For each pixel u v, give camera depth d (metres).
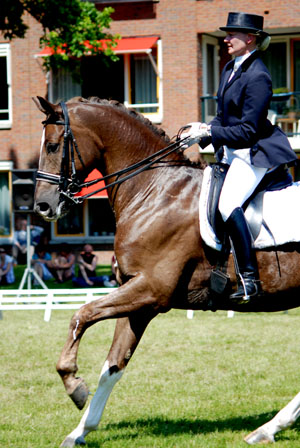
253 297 9.32
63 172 9.57
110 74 40.16
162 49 38.59
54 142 9.55
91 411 9.52
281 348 15.98
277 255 9.28
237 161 9.34
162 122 38.97
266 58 39.38
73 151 9.57
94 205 40.56
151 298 9.35
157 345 16.48
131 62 39.88
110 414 11.13
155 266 9.35
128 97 39.97
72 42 30.05
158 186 9.63
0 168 40.84
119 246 9.53
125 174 9.73
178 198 9.52
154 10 38.44
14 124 40.69
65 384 9.08
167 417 10.89
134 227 9.47
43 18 30.25
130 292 9.28
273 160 9.23
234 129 9.19
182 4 38.12
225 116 9.45
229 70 9.53
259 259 9.30
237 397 12.02
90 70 40.34
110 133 9.71
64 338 17.75
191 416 10.95
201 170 9.87
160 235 9.35
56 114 9.60
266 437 9.49
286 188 9.48
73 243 40.12
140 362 14.80
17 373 14.10
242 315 21.34
